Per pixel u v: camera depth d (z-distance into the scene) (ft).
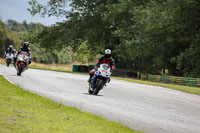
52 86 178.19
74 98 128.98
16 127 63.52
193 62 468.34
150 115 104.22
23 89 138.41
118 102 131.64
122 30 552.00
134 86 255.91
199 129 88.17
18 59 224.94
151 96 180.75
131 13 567.18
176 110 124.77
